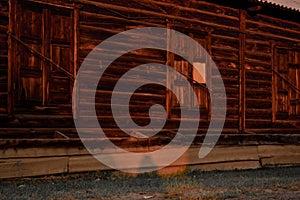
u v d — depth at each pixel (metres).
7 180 10.34
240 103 15.16
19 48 11.14
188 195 9.38
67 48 11.88
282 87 16.56
